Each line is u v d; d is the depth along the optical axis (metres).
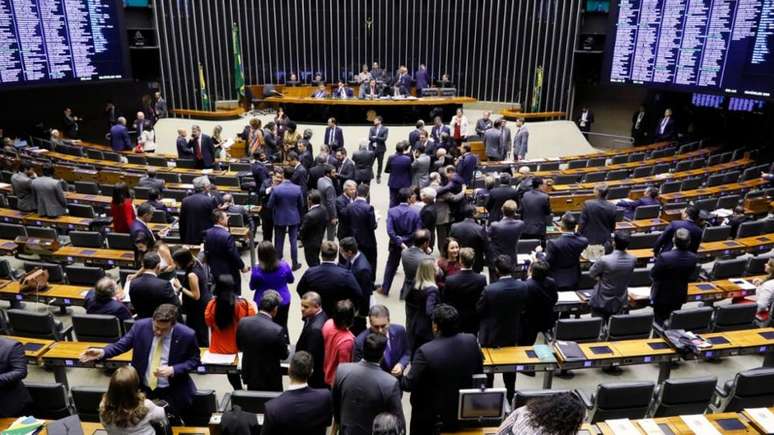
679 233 6.44
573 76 22.02
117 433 3.67
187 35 21.72
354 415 3.85
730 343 5.80
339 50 23.69
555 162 14.88
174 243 9.02
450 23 23.38
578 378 6.90
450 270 6.44
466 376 4.16
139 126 16.91
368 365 3.91
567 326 6.20
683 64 15.54
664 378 6.03
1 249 8.36
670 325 6.46
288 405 3.75
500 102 23.45
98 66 16.70
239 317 5.43
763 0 13.31
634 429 4.50
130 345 4.67
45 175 9.80
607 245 8.34
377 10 23.41
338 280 5.55
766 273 8.26
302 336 5.02
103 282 6.24
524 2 22.12
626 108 21.83
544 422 2.72
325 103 19.02
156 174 12.27
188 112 20.73
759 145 16.72
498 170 13.80
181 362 4.65
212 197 8.62
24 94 18.31
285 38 23.17
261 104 21.59
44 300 7.08
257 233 11.58
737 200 11.05
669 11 15.59
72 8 15.71
